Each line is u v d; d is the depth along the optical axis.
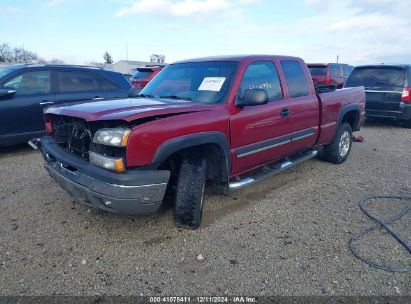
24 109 6.20
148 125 2.88
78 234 3.39
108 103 3.51
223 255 3.07
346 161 6.29
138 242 3.26
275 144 4.31
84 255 3.04
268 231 3.52
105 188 2.83
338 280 2.74
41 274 2.77
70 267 2.87
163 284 2.67
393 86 9.36
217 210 4.00
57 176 3.36
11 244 3.20
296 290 2.62
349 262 2.98
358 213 3.99
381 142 8.10
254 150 3.98
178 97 3.95
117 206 2.87
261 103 3.58
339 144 5.88
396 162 6.27
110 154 2.91
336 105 5.53
